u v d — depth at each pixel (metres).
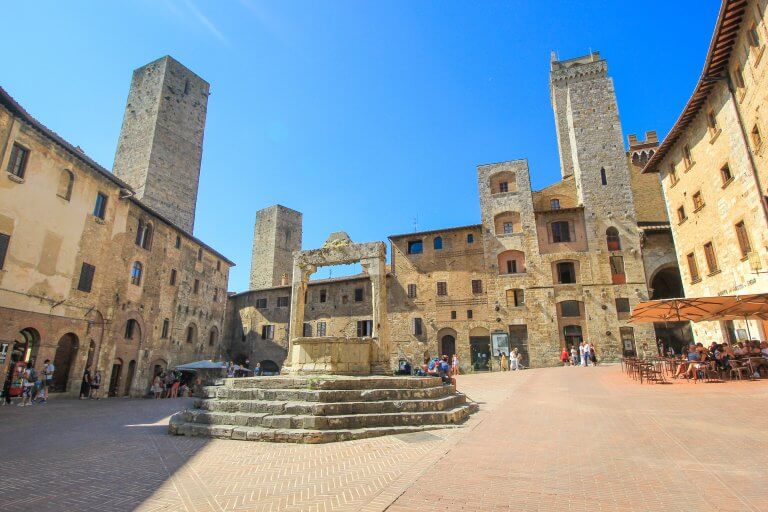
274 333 55.31
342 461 9.26
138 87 54.53
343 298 52.12
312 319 53.12
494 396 18.95
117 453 10.36
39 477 8.31
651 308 22.41
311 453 10.10
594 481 7.12
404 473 8.07
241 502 6.89
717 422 10.71
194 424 12.89
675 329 42.81
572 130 49.88
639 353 40.69
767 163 20.80
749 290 23.45
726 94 23.73
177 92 54.53
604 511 5.91
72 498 7.14
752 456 7.88
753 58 20.58
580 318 43.72
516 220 47.81
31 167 23.78
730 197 24.53
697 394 15.20
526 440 10.19
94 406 22.47
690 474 7.16
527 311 44.62
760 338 24.53
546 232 46.59
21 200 23.09
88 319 28.05
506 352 44.00
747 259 23.25
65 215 26.20
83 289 27.61
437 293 47.94
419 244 50.62
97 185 29.16
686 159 29.98
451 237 49.38
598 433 10.40
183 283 42.28
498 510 6.10
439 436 11.33
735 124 23.08
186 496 7.22
